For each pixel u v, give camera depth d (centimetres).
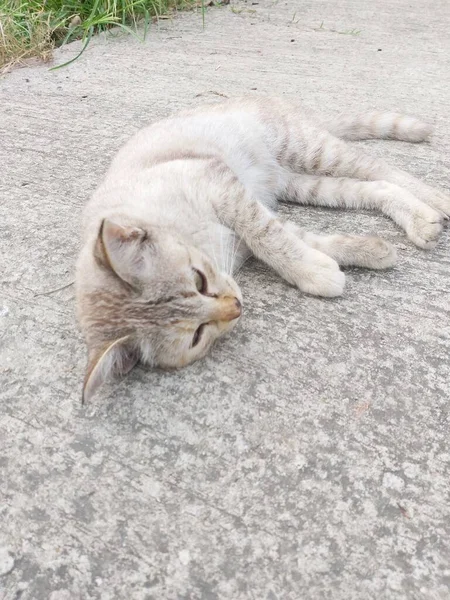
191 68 66
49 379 30
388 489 24
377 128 49
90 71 66
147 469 26
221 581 22
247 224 36
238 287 33
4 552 23
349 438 26
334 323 32
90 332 29
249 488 24
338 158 43
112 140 52
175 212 35
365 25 78
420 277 35
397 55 68
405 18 80
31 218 43
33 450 27
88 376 26
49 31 72
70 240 41
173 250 30
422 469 25
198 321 30
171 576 22
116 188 38
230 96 59
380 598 21
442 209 39
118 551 23
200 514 24
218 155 41
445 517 23
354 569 22
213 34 77
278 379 29
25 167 49
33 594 22
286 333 32
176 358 30
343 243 35
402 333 31
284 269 35
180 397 29
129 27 78
